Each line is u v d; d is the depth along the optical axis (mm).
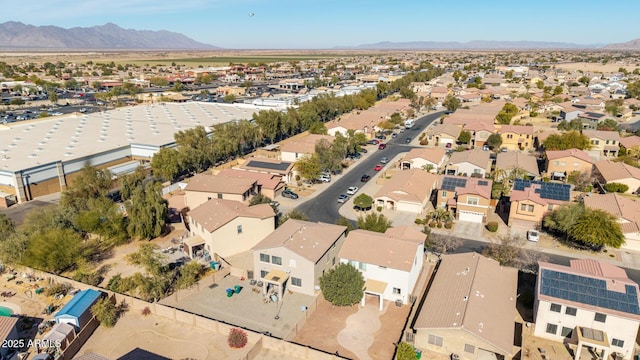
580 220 57812
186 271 49906
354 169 96125
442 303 41250
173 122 123188
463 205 68125
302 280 48281
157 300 47000
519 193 66875
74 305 42844
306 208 73875
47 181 82125
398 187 74000
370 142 117688
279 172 85562
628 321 36719
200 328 42844
